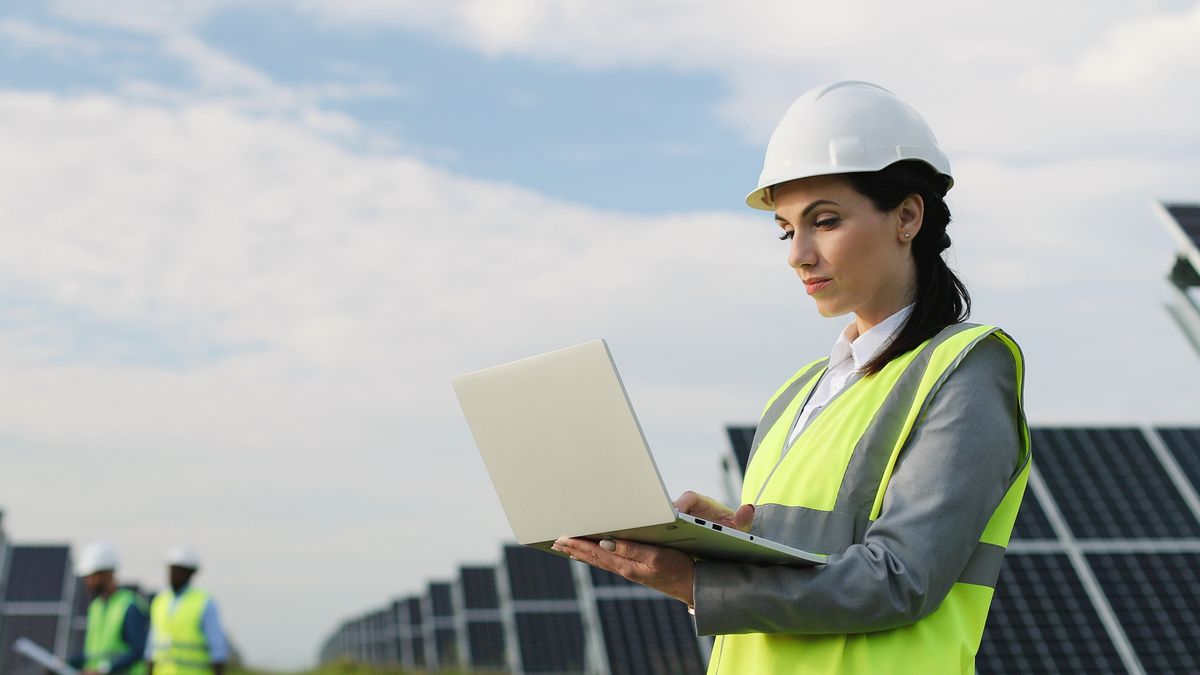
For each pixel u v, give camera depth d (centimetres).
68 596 2422
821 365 267
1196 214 790
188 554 1034
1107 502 1162
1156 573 1066
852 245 219
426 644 3014
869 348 228
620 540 206
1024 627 997
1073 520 1131
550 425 201
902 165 222
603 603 1570
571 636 2064
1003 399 211
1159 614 1016
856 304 228
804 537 213
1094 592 1036
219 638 1023
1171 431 1298
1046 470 1203
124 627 1110
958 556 196
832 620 193
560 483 204
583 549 210
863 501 211
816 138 221
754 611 197
